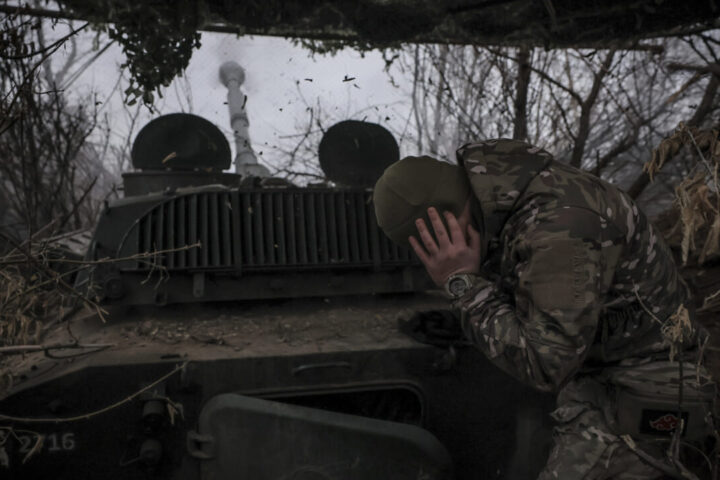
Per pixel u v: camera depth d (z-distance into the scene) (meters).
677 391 1.33
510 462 2.04
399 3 2.20
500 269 1.38
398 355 1.89
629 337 1.36
